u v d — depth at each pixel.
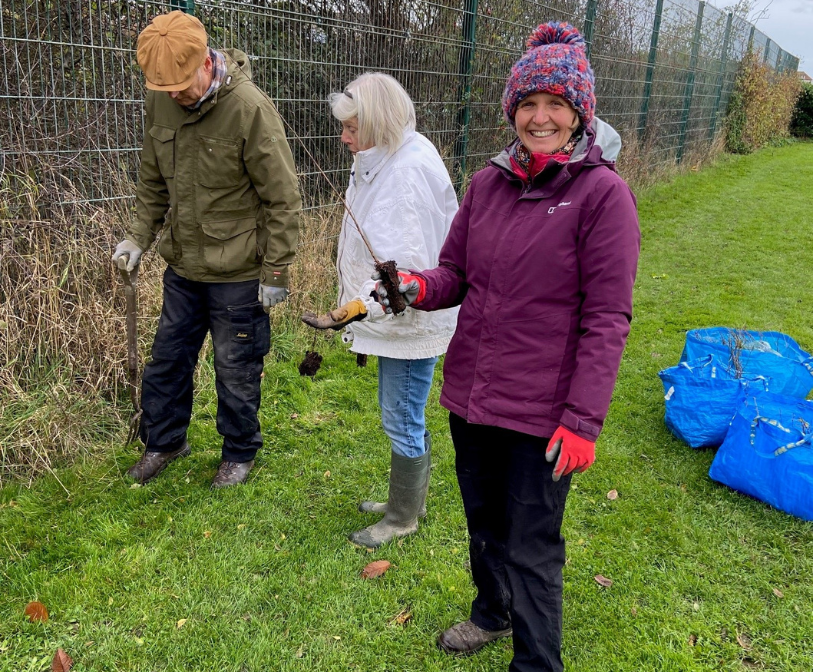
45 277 3.12
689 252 7.39
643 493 3.02
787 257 7.25
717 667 2.10
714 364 3.59
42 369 3.17
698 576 2.50
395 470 2.55
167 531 2.62
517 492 1.71
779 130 20.31
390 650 2.13
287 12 4.15
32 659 2.03
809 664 2.12
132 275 2.78
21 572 2.35
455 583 2.40
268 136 2.45
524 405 1.65
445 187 2.24
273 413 3.60
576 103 1.52
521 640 1.78
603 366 1.49
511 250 1.62
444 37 5.48
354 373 4.11
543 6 6.80
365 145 2.21
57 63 3.29
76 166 3.25
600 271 1.51
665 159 11.92
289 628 2.19
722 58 14.41
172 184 2.55
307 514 2.78
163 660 2.06
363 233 2.21
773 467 2.88
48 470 2.93
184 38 2.22
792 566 2.56
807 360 3.83
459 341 1.78
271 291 2.61
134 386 2.98
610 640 2.18
